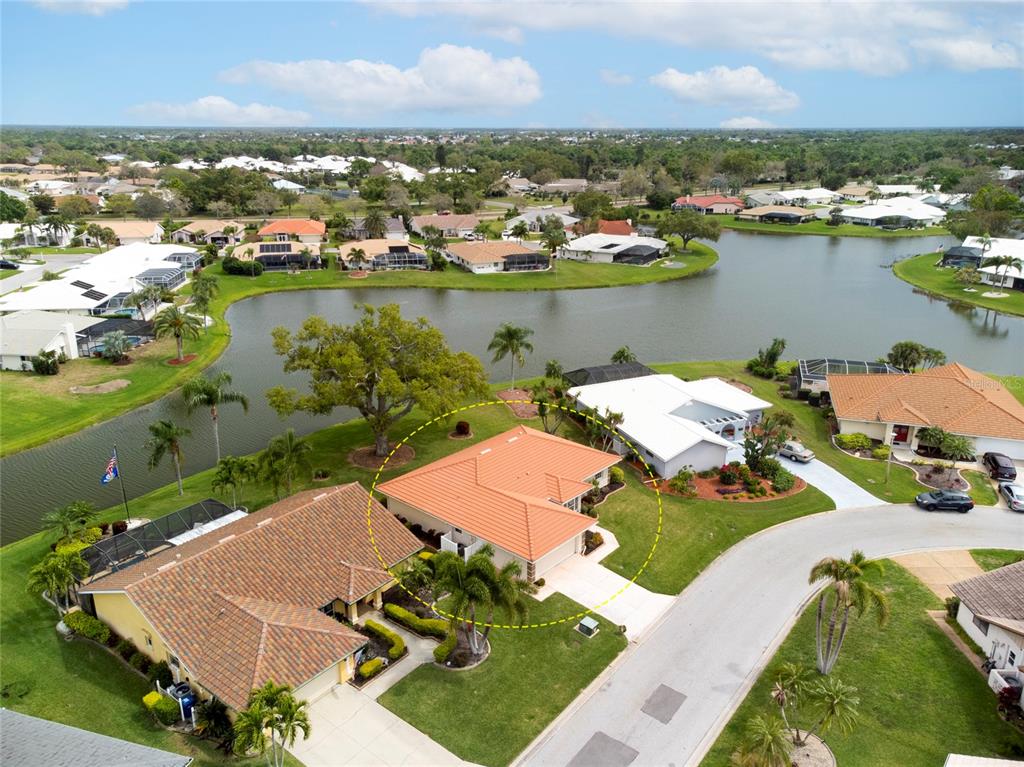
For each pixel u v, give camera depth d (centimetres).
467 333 11019
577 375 7862
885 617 3366
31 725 3011
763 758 2872
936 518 5494
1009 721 3522
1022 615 3888
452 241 18500
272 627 3578
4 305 10819
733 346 10600
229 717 3362
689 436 6141
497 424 7200
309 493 5025
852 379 7438
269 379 8919
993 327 11950
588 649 4019
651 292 14275
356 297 13525
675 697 3675
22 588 4497
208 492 5753
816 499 5762
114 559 4419
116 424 7462
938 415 6675
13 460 6612
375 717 3506
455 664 3875
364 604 4378
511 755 3300
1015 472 6081
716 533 5241
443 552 3934
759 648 4044
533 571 4519
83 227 18438
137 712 3519
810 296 14050
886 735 3431
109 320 10219
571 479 5397
